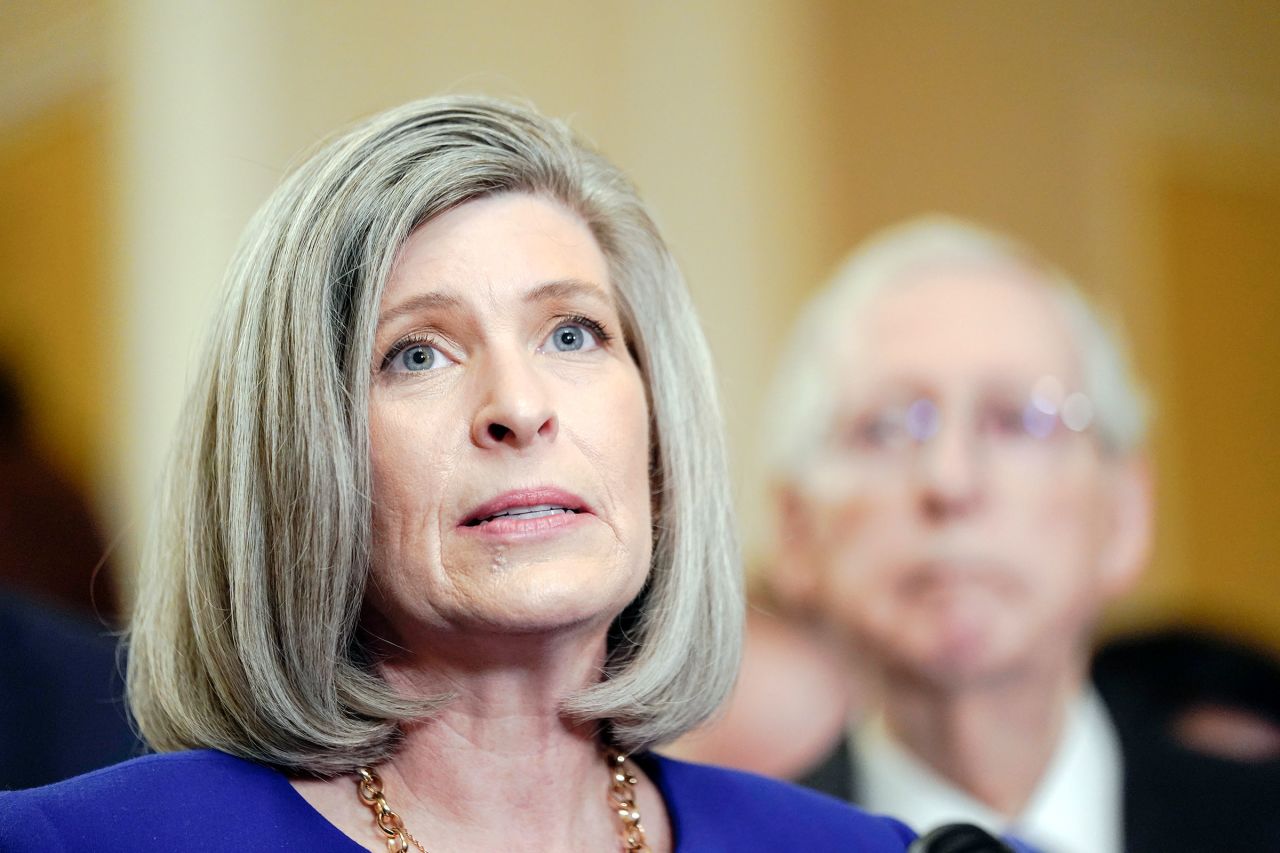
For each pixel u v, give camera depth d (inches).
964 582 278.2
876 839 158.2
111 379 404.5
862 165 470.3
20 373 288.4
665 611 152.7
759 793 157.2
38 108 434.9
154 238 393.4
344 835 132.6
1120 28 525.7
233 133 383.6
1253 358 535.2
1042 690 278.7
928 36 487.8
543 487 133.1
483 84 416.5
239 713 137.7
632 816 147.6
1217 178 538.0
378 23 404.2
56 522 253.6
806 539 292.7
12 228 437.1
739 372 443.5
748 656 279.4
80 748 211.2
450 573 132.3
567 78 434.9
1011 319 292.4
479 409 134.5
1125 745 278.1
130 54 407.2
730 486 161.0
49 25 431.8
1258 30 555.8
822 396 296.2
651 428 157.6
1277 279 544.4
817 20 468.4
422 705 137.3
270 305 139.9
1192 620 388.5
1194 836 270.8
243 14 387.2
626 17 445.7
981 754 273.0
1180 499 510.6
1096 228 509.4
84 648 217.3
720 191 450.3
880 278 304.8
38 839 122.2
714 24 455.8
